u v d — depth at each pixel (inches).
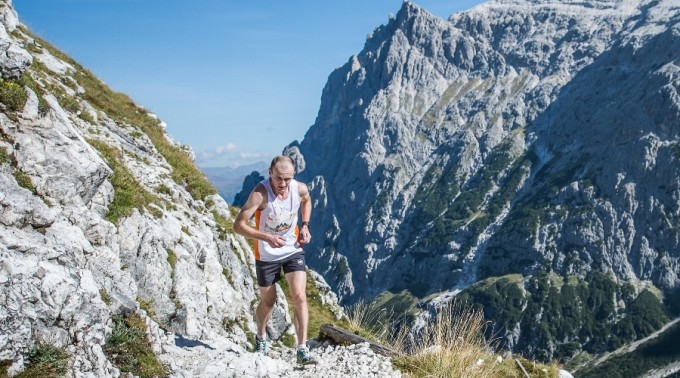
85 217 418.9
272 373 359.9
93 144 683.4
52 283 291.9
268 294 392.5
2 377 250.7
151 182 793.6
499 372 426.0
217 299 678.5
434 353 408.5
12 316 266.7
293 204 374.9
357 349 418.0
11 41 408.8
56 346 280.5
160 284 562.3
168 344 371.2
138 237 555.2
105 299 342.6
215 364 352.8
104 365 297.4
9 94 396.5
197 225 756.6
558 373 454.0
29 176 382.3
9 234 300.8
